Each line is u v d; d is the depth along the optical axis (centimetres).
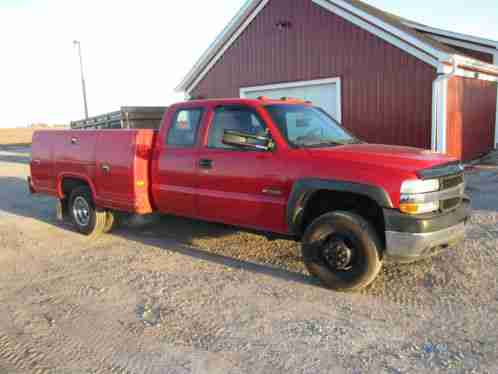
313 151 482
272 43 1496
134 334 388
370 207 475
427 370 322
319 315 415
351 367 328
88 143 692
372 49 1258
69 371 334
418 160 447
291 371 325
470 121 1412
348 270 461
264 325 398
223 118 559
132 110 882
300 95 1453
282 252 607
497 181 1067
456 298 442
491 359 335
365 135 1303
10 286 516
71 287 505
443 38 1772
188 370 331
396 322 398
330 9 1330
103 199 677
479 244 596
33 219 884
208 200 562
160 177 618
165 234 728
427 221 421
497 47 1655
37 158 801
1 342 381
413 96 1195
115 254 628
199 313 425
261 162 508
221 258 593
